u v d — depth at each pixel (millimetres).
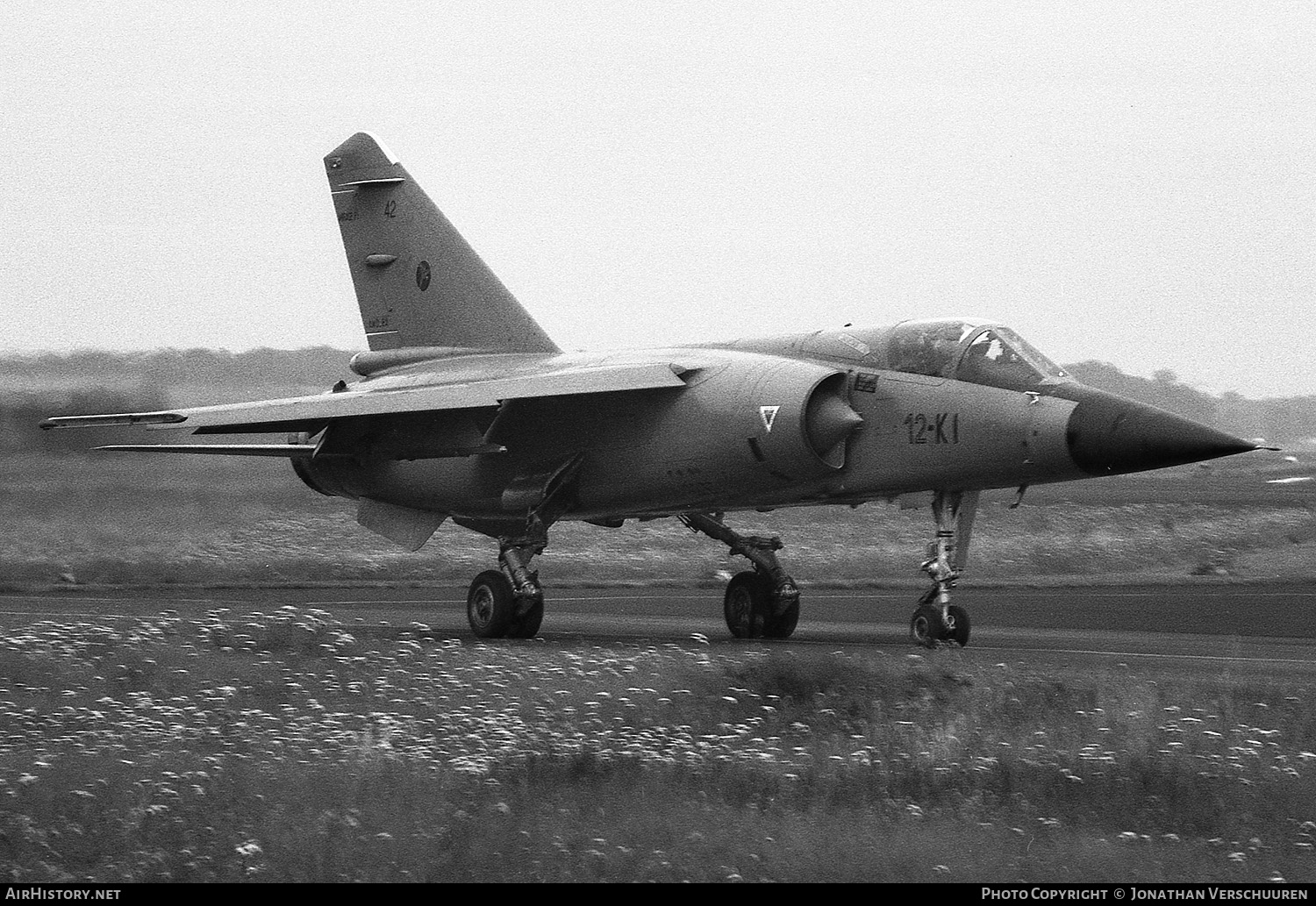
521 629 73500
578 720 44562
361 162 91625
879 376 68562
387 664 55562
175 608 85500
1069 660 59250
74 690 49438
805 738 42406
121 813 32781
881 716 45000
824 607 91500
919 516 148750
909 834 31484
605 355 80562
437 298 89188
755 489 70188
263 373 137000
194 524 119188
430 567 118000
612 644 69125
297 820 32156
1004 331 66812
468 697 48281
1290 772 37219
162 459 121062
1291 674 53906
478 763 37969
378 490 84062
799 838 30875
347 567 113938
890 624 81438
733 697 47656
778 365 69938
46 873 28922
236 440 122688
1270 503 166750
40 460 120000
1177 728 41906
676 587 109312
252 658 57438
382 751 38812
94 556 110000
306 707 46750
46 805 33531
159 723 43438
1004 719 44125
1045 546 130125
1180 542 134750
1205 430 60438
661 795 34594
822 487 69875
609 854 29766
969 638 68750
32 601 91000
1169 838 32156
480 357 87250
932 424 66000
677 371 72938
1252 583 107062
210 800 33812
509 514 78125
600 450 74750
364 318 92125
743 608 73938
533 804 33438
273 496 123438
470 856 29438
